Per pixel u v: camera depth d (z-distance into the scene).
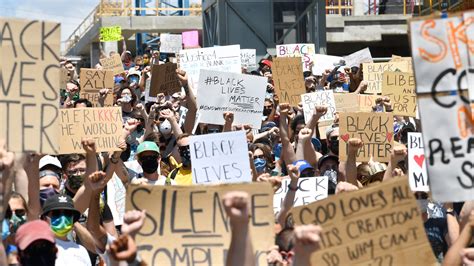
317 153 11.06
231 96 12.12
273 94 15.89
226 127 11.19
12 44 6.22
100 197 8.12
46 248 6.01
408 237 5.79
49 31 6.27
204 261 5.97
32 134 6.20
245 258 5.18
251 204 6.02
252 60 19.64
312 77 16.73
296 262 5.12
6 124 6.18
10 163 5.46
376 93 16.83
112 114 10.04
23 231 6.03
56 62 6.25
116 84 17.50
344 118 10.52
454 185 5.98
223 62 15.20
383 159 10.57
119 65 18.45
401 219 5.80
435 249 7.98
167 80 14.92
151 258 5.95
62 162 9.74
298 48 19.39
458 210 8.45
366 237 5.82
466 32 5.97
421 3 29.41
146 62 21.83
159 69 14.84
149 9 35.81
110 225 8.27
